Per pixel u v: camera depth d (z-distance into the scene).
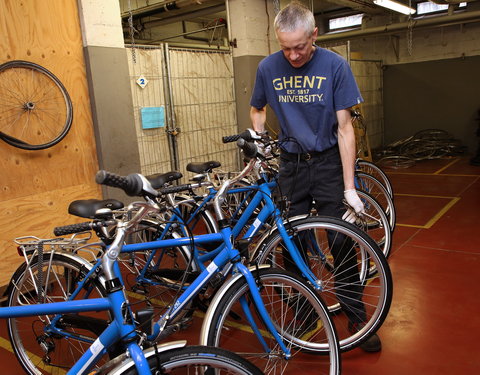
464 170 6.05
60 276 2.39
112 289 1.16
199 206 2.42
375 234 3.62
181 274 2.16
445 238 3.44
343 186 2.01
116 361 1.14
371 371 1.88
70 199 3.23
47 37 3.02
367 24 7.91
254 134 1.93
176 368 1.13
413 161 6.85
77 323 1.70
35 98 2.96
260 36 5.12
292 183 2.06
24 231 2.97
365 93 7.46
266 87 2.06
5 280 2.88
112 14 3.36
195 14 6.28
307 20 1.71
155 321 1.66
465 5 7.13
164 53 4.19
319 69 1.87
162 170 4.28
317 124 1.95
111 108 3.40
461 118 7.41
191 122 4.55
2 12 2.77
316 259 2.13
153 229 2.23
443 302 2.43
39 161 3.03
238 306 2.27
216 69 4.82
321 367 1.93
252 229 1.98
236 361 1.18
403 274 2.83
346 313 2.09
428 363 1.91
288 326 1.99
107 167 3.40
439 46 7.39
